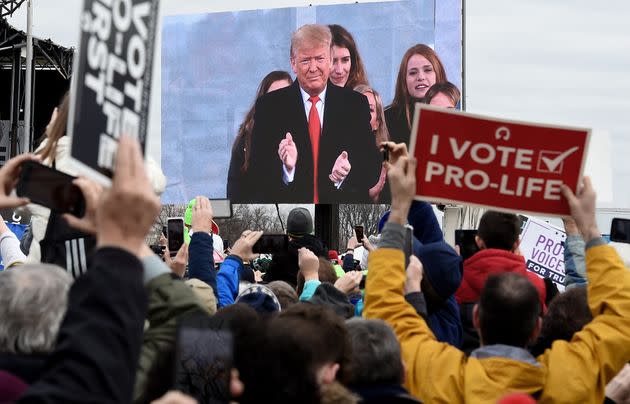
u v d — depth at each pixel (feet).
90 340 9.39
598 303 18.15
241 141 98.02
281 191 95.66
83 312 9.53
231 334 11.85
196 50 100.07
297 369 13.29
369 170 92.17
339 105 93.61
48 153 17.25
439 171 18.86
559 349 17.85
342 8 93.76
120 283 9.62
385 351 16.17
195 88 100.27
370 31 93.04
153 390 12.17
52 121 17.60
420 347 17.83
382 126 92.58
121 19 11.90
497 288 17.52
